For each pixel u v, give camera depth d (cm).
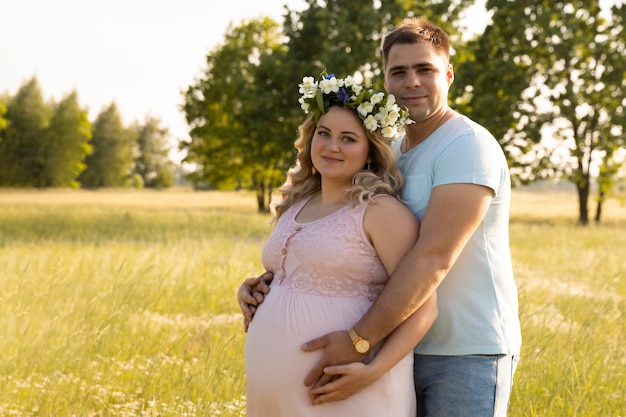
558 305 744
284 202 310
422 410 282
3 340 501
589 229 1903
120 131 8350
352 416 257
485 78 2564
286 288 278
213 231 1659
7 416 396
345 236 265
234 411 398
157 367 470
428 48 278
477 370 262
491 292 264
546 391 423
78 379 443
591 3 2659
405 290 245
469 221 249
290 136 2511
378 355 254
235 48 3225
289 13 2677
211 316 609
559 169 2691
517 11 2661
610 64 2578
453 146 260
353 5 2597
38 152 6981
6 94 7231
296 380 265
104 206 3462
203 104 3306
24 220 1897
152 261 883
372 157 284
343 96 274
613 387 448
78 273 771
